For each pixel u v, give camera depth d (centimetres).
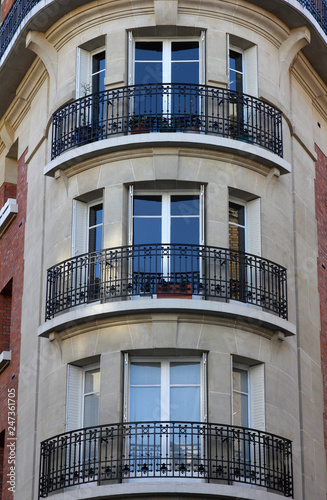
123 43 3450
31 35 3578
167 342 3109
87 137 3391
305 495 3206
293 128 3569
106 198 3297
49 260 3412
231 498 2978
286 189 3466
